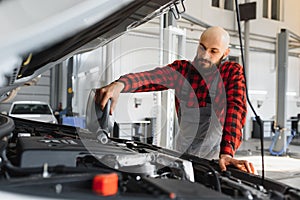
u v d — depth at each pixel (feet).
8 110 21.86
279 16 29.60
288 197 2.10
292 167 14.98
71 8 1.84
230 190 2.21
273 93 30.96
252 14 22.34
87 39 2.69
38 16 1.77
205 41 4.63
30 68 2.62
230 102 4.12
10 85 2.68
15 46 1.79
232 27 26.61
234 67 4.48
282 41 20.10
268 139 27.73
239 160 3.10
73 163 2.34
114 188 1.70
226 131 3.87
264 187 2.43
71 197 1.61
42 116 20.02
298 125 28.73
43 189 1.66
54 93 25.54
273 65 30.68
